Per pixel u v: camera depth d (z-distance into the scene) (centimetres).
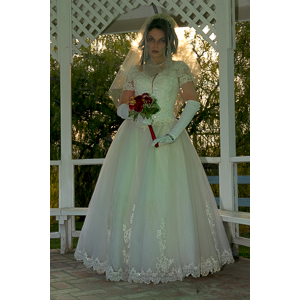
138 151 328
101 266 322
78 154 859
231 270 337
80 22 477
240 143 798
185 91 339
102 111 866
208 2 430
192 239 302
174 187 313
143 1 450
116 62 878
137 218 301
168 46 341
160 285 291
